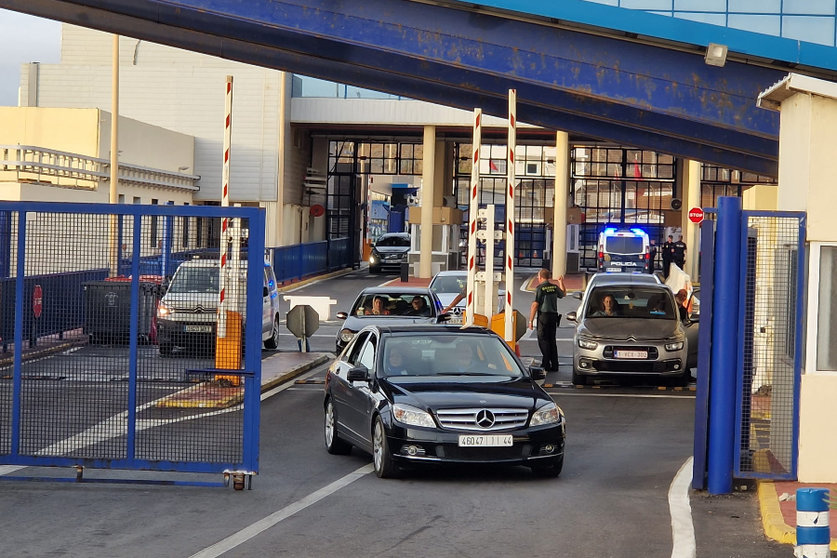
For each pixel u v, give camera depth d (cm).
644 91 2322
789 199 1473
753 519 1245
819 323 1386
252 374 1420
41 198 4541
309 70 2989
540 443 1476
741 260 1384
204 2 2352
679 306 2719
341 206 7944
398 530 1185
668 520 1243
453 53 2334
